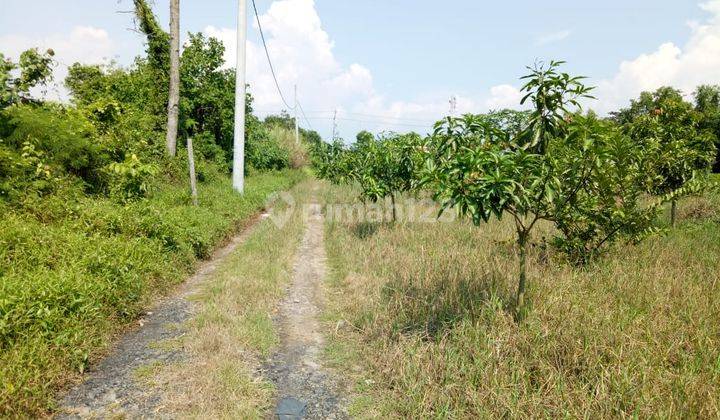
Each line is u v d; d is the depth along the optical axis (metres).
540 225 9.40
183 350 4.14
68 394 3.35
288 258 7.82
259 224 11.71
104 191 8.15
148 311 5.18
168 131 13.40
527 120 4.22
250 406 3.28
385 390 3.60
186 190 10.96
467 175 3.44
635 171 6.34
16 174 6.31
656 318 4.38
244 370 3.83
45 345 3.45
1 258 4.50
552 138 3.99
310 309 5.61
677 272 5.94
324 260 8.20
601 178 5.38
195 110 19.09
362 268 6.84
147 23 16.27
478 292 5.09
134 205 7.19
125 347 4.20
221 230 9.10
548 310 4.48
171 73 13.25
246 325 4.68
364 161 11.56
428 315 4.64
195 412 3.17
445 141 4.29
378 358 4.07
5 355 3.20
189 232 7.48
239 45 13.63
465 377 3.49
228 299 5.37
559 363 3.61
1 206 5.60
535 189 3.88
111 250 5.32
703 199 11.13
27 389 3.05
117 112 10.22
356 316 5.05
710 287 5.39
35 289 3.92
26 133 7.02
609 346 3.75
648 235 6.36
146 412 3.17
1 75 7.21
